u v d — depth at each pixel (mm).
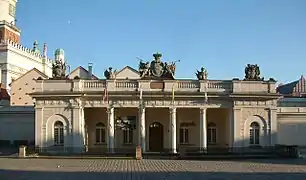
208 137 64375
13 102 85688
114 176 33406
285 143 67875
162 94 58719
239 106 60000
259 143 60344
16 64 95438
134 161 49594
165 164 45375
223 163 46844
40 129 59125
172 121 59312
